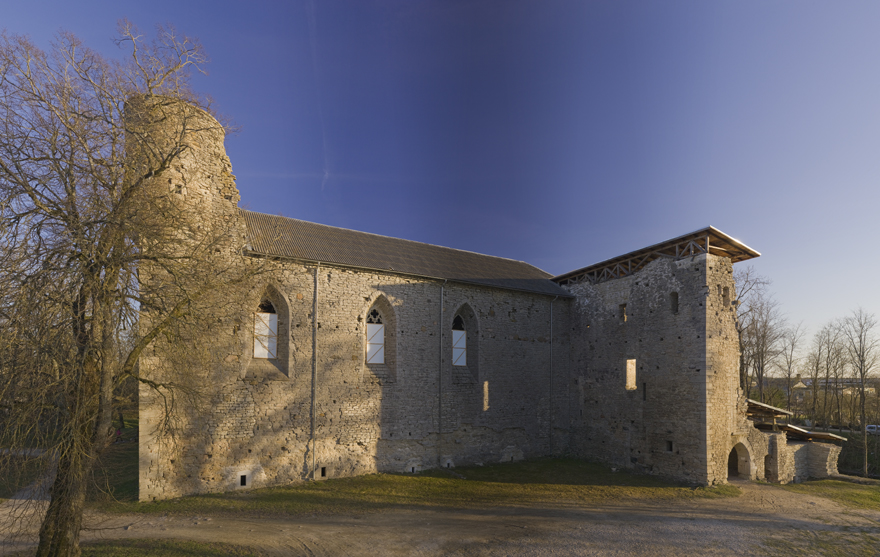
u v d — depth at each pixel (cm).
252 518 1484
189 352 1319
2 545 1231
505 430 2492
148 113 1239
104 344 1051
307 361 1953
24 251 966
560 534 1428
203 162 1791
